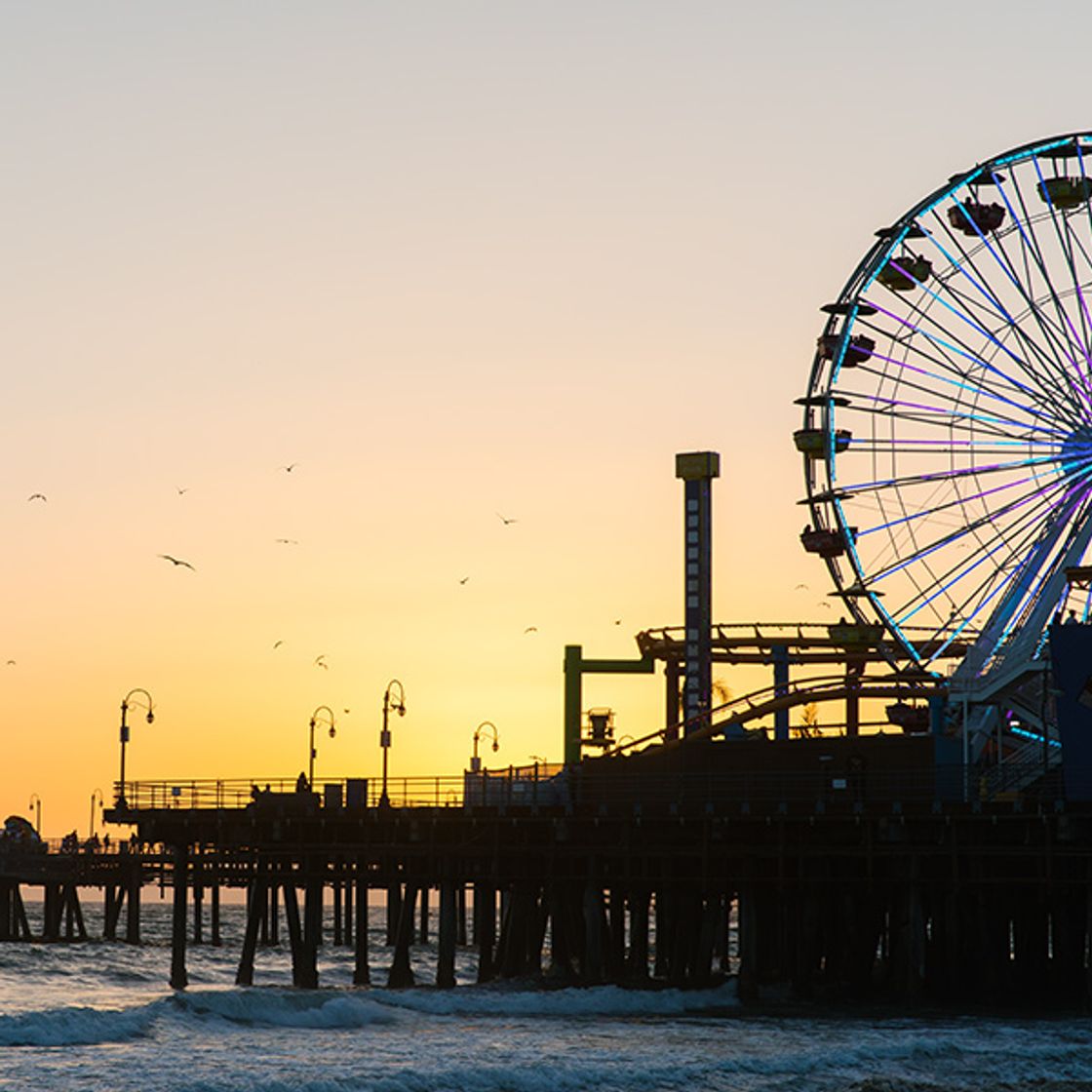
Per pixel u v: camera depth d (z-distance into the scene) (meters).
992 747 98.50
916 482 108.31
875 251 110.56
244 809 99.31
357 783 98.81
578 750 132.75
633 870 100.50
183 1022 76.38
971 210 109.88
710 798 92.88
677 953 95.62
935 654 104.69
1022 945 101.81
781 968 102.94
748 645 135.75
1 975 113.19
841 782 90.38
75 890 156.75
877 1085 65.62
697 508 130.62
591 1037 75.94
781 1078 66.62
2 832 156.00
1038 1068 69.00
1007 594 104.81
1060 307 107.25
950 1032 77.81
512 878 95.31
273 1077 63.28
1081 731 87.06
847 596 108.00
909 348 109.38
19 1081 62.66
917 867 88.75
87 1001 95.62
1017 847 86.75
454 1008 85.06
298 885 101.31
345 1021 79.88
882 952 121.25
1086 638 86.81
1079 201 108.31
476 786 97.69
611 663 140.50
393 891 146.62
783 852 90.19
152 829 101.62
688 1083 65.56
